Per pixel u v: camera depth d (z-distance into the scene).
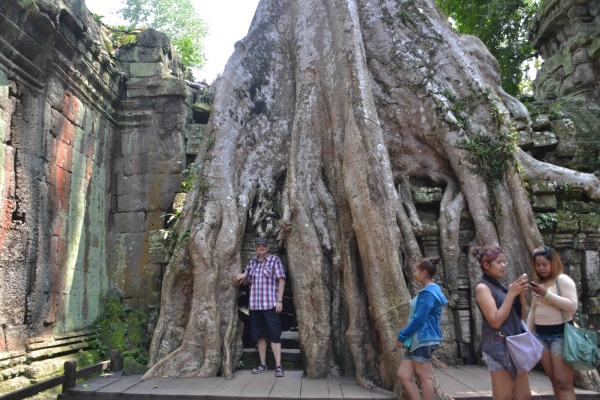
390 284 5.22
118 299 9.16
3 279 6.44
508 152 6.61
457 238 6.55
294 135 6.86
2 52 6.55
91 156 8.91
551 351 3.99
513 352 3.54
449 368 5.96
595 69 10.29
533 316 4.18
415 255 6.09
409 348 4.13
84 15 8.02
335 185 6.46
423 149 7.29
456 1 14.84
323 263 6.12
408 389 4.11
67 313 7.92
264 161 7.36
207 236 6.39
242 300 7.73
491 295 3.69
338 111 6.54
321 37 7.34
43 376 6.56
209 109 10.20
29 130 7.12
